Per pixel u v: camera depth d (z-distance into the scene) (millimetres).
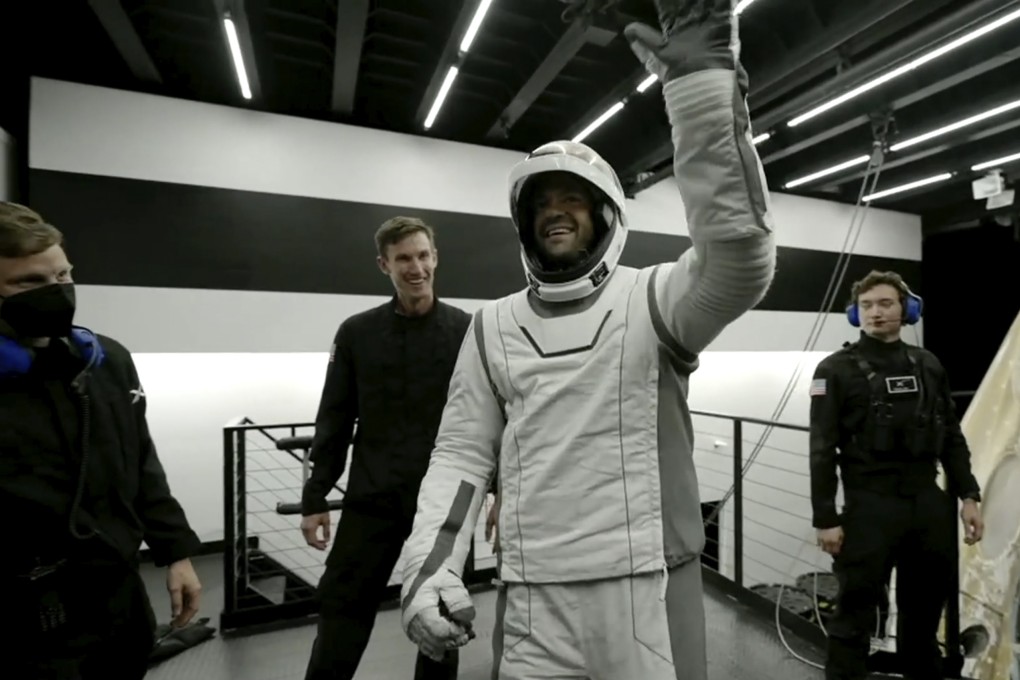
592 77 4223
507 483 864
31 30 3619
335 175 4473
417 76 4246
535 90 3984
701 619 826
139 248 3908
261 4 3371
